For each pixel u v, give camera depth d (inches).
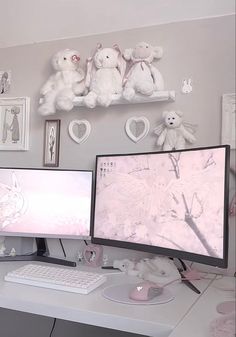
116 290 45.1
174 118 58.9
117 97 61.6
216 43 59.7
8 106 73.7
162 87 61.2
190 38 61.4
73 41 70.1
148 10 62.2
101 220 59.5
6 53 75.3
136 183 55.3
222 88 58.9
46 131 70.6
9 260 61.1
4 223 62.2
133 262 56.2
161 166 52.0
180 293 45.3
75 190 62.0
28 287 45.8
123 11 63.5
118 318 36.6
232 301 41.4
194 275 52.1
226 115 57.7
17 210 62.4
